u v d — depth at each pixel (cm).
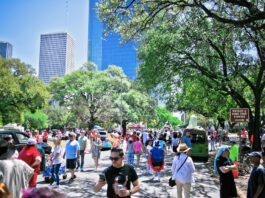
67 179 968
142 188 834
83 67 4547
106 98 4022
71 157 913
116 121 5047
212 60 1502
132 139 1336
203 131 1641
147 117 5081
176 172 588
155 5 1221
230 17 1115
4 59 3972
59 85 4375
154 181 954
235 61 1373
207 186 879
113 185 335
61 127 10750
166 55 1412
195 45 1246
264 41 1180
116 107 4375
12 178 401
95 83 4069
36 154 594
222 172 539
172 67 1443
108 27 1212
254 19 893
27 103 3950
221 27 1133
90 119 4044
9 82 3634
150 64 1412
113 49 13662
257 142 1473
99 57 13912
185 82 1573
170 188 836
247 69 1382
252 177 450
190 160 589
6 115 4006
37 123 7069
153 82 1454
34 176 585
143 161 1591
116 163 346
